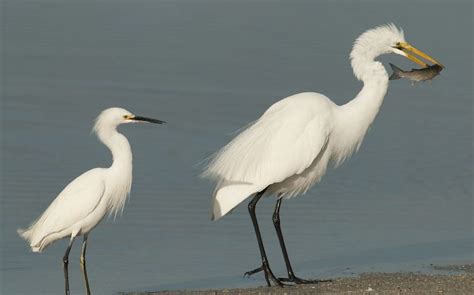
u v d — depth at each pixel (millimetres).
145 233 15125
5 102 24250
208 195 17219
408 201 17234
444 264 13508
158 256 13922
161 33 34531
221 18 37750
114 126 12383
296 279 12312
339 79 27547
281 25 36250
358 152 20656
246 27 35844
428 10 39938
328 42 33062
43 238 12031
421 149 20922
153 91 25922
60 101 24641
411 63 28844
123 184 12383
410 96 25828
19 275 13148
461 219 16125
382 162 19875
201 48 32000
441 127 22812
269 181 12195
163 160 19531
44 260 13930
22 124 22188
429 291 11227
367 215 16344
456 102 25219
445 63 29547
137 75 27922
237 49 31812
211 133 21906
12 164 18984
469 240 14945
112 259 13953
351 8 40406
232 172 12438
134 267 13477
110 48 31781
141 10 39250
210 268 13430
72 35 33844
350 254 14172
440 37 33719
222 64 29500
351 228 15570
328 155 12648
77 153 19984
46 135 21328
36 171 18578
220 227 15570
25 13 37719
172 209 16312
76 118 23047
